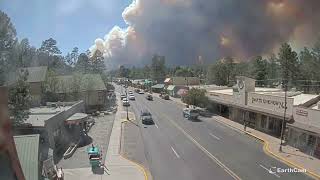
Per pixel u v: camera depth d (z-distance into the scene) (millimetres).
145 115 56125
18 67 35938
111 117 62969
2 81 32750
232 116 57875
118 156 32750
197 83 125625
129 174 26906
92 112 68250
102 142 39688
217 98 65000
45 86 61562
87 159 31562
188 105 73062
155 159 31672
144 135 44219
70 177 26281
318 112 34094
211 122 55500
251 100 50156
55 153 33625
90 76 76625
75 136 41438
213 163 30078
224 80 119750
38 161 18469
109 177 26219
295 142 36812
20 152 17984
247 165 29422
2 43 33281
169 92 122188
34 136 19031
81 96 72250
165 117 61812
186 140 40719
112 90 133250
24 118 32781
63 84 69375
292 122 37938
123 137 42938
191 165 29516
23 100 33031
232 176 26203
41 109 45594
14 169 9109
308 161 30641
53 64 114688
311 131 33219
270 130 45125
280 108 41750
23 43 49500
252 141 40094
